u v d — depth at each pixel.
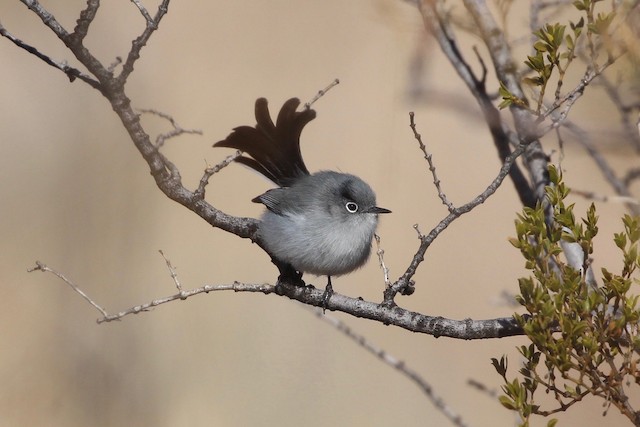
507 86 7.26
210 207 7.95
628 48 5.79
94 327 13.91
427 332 6.83
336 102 19.33
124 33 18.70
